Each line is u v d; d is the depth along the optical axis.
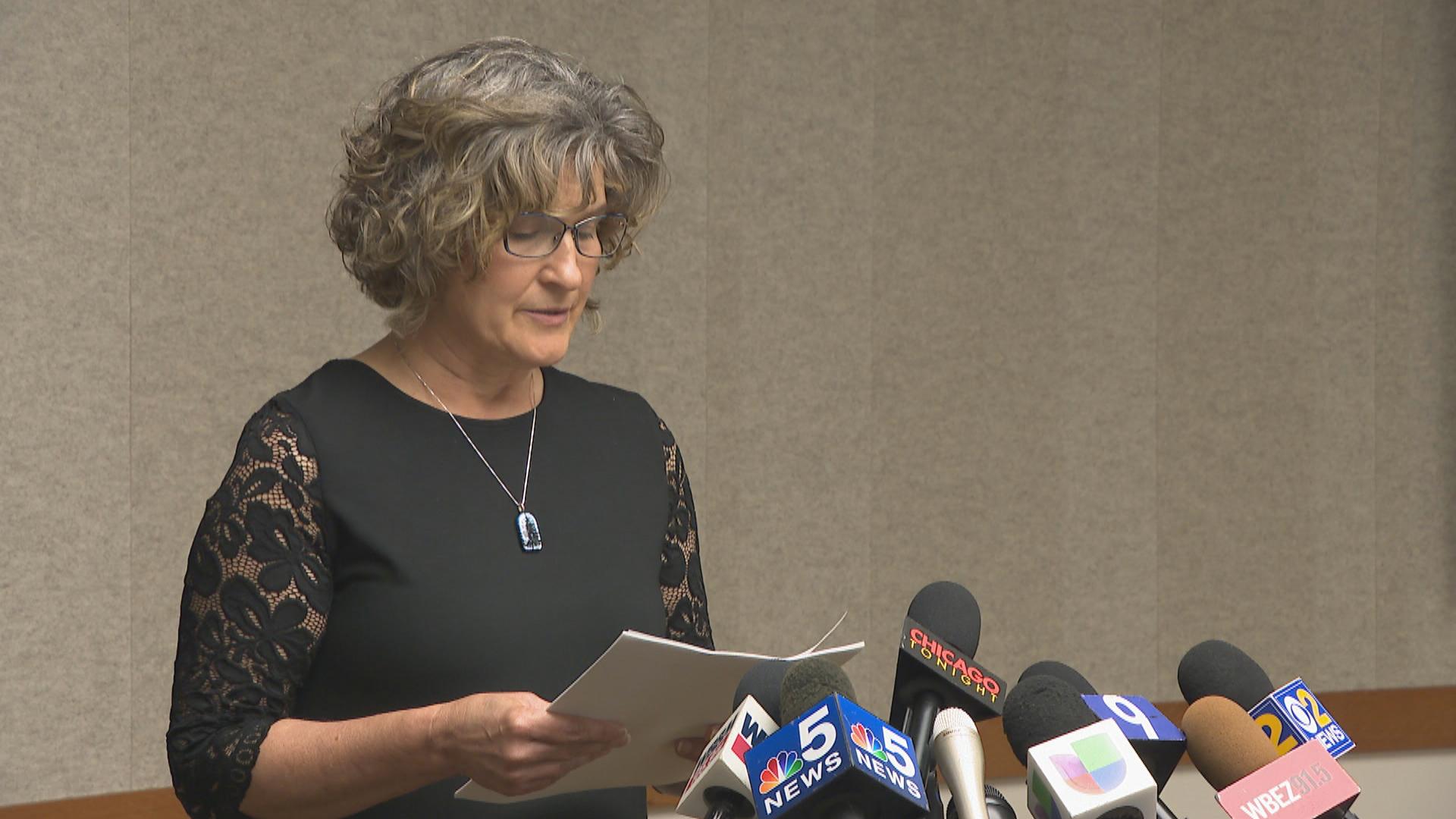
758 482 5.12
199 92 4.41
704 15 5.02
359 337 4.69
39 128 4.19
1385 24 5.53
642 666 1.58
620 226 2.00
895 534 5.29
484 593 1.88
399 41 4.68
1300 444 5.55
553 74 1.91
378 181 1.87
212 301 4.45
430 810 1.89
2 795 4.18
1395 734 5.51
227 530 1.80
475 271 1.84
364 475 1.87
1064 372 5.41
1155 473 5.48
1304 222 5.52
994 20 5.32
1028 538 5.40
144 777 4.40
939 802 1.37
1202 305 5.49
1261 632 5.54
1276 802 1.31
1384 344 5.56
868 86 5.21
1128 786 1.20
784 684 1.25
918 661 1.42
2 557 4.18
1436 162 5.55
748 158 5.09
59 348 4.24
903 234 5.27
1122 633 5.46
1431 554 5.60
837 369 5.21
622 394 2.21
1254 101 5.49
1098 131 5.41
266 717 1.77
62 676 4.27
